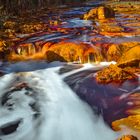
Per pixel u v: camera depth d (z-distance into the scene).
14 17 22.77
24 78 13.57
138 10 26.38
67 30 19.50
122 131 9.16
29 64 15.21
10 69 14.55
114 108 10.61
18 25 20.25
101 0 35.66
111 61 15.09
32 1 27.20
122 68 13.23
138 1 32.09
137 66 13.33
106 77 12.55
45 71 14.32
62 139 9.30
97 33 18.38
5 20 20.72
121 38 17.00
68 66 14.84
